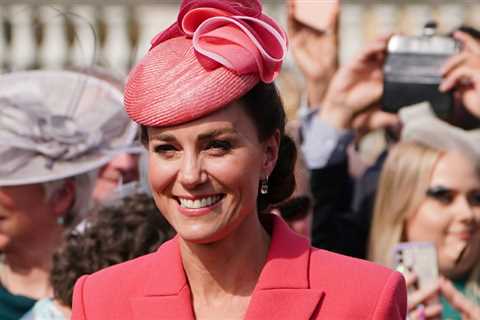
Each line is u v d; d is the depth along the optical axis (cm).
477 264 1311
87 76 1257
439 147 1309
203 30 737
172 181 735
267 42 749
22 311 1173
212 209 734
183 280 784
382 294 771
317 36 1436
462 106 1339
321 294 773
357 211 1402
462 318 1173
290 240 796
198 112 720
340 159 1398
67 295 1032
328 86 1430
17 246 1192
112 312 794
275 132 766
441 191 1306
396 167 1326
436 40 1355
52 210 1196
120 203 1062
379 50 1366
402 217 1321
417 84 1353
